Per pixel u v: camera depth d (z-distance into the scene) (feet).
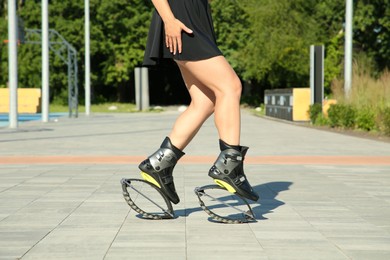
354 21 166.91
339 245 16.06
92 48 178.19
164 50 18.29
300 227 18.56
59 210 21.52
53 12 180.75
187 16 17.94
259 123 100.42
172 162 19.13
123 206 22.43
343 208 22.31
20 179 30.96
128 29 186.19
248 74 169.99
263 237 17.02
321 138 65.77
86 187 27.81
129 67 189.57
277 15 158.10
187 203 23.22
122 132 74.69
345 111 80.84
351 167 37.86
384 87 80.43
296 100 104.12
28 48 178.50
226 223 19.13
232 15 190.39
